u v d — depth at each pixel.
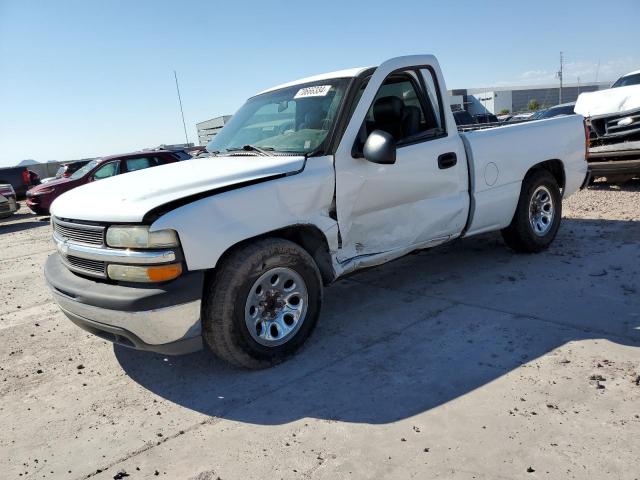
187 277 3.20
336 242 3.94
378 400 3.13
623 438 2.57
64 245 3.68
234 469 2.63
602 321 3.90
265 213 3.51
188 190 3.36
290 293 3.71
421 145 4.43
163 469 2.69
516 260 5.62
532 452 2.53
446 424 2.82
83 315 3.43
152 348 3.30
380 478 2.45
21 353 4.40
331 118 4.01
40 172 36.00
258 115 4.73
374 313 4.51
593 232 6.54
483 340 3.78
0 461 2.89
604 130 8.90
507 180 5.21
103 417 3.26
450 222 4.78
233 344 3.44
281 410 3.12
